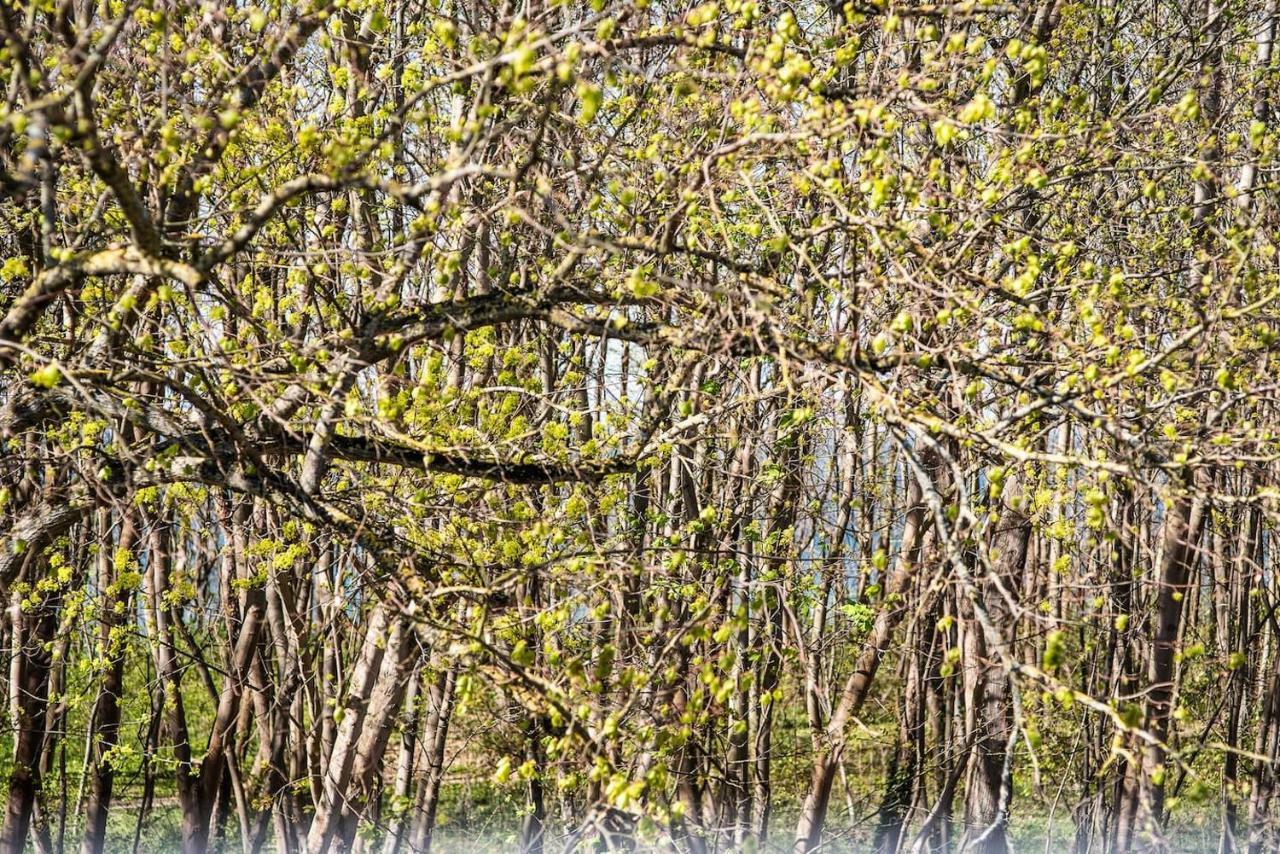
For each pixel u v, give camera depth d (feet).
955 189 39.99
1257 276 37.68
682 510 67.41
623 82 45.75
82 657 70.13
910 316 34.42
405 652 55.72
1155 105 50.65
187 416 40.09
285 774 78.02
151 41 38.75
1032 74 33.96
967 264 40.65
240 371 34.76
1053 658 24.80
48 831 85.35
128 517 52.37
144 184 41.29
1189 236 53.57
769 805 77.61
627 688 35.06
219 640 79.51
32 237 48.67
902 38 50.29
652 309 42.70
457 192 43.47
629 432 49.47
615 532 58.49
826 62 42.68
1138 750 26.68
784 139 31.42
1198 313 35.63
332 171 33.30
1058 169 45.98
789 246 34.19
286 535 53.83
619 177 40.16
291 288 45.52
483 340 48.42
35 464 50.98
